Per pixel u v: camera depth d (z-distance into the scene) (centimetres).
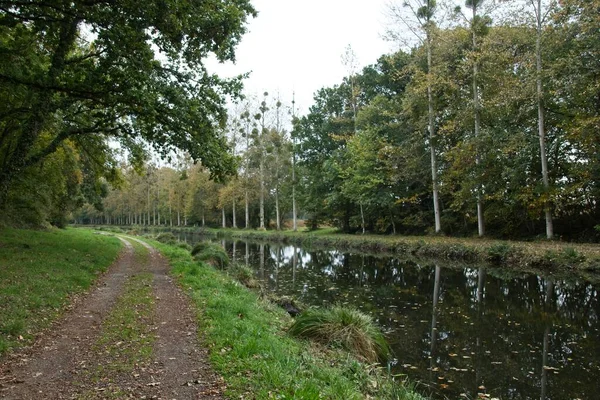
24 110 1270
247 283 1362
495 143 2059
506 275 1514
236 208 5847
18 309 689
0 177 1202
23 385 437
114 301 853
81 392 418
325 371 502
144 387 427
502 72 2000
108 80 1122
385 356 694
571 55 1681
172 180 6519
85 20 960
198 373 462
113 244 2261
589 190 1859
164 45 1114
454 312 1057
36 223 2381
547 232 1973
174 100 1159
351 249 2836
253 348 528
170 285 1045
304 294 1317
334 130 3956
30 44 1177
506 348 768
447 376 638
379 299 1234
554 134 2069
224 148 1388
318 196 4019
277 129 4544
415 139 2738
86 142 1775
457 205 2384
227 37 1138
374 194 2947
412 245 2298
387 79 3562
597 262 1336
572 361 702
